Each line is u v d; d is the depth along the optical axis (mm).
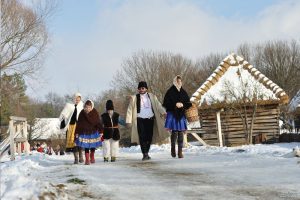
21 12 31719
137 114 10562
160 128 10789
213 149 14836
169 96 10320
